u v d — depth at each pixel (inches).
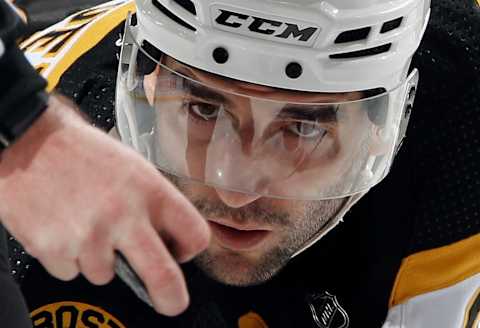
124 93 101.3
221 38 88.1
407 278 112.9
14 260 106.3
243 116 93.2
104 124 109.9
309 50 88.0
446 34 115.0
